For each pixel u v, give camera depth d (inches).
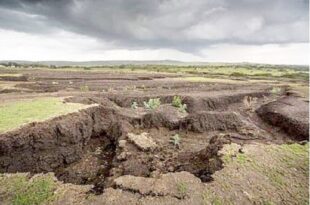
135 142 721.6
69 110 762.2
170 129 890.7
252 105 1286.9
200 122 891.4
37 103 857.5
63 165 634.8
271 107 1085.1
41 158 596.1
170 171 599.8
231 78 2733.8
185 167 612.4
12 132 576.4
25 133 589.6
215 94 1365.7
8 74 2409.0
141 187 515.5
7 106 803.4
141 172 592.1
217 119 906.7
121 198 490.6
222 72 3850.9
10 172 542.9
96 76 2546.8
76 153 675.4
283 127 894.4
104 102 1047.6
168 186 524.7
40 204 472.1
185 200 493.7
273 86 1958.7
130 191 508.4
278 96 1560.0
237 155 637.9
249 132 840.9
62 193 502.9
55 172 600.1
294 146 714.8
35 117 673.0
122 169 596.1
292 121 868.6
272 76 3329.2
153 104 1099.9
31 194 493.0
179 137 837.2
